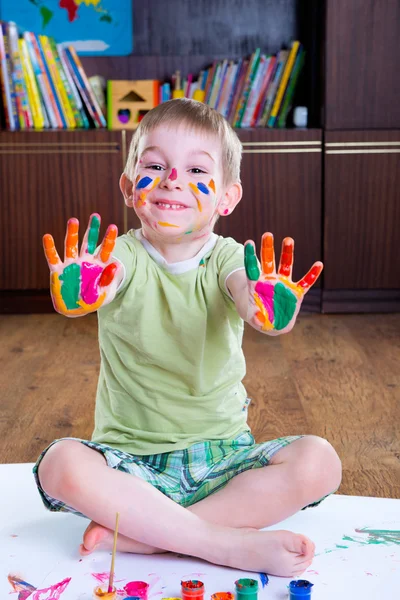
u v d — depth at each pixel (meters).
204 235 1.33
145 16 3.32
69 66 3.14
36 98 3.13
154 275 1.31
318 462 1.26
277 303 1.18
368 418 2.01
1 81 3.08
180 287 1.31
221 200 1.38
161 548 1.24
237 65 3.17
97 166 3.04
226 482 1.31
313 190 3.05
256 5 3.31
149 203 1.29
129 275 1.30
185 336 1.31
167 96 3.21
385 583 1.18
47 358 2.55
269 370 2.41
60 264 1.16
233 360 1.37
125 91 3.18
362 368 2.43
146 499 1.22
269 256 1.18
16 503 1.46
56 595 1.15
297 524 1.37
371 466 1.72
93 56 3.34
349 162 3.03
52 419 2.01
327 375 2.36
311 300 3.13
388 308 3.12
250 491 1.26
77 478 1.20
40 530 1.35
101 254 1.18
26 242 3.08
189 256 1.33
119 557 1.26
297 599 1.11
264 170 3.04
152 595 1.15
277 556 1.19
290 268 1.19
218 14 3.32
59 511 1.30
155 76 3.35
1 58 3.05
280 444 1.30
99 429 1.38
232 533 1.22
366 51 2.97
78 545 1.30
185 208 1.29
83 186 3.04
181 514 1.23
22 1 3.30
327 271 3.10
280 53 3.15
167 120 1.31
